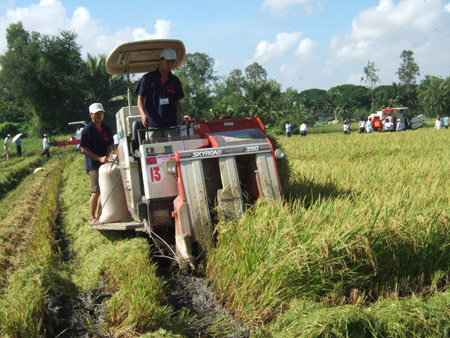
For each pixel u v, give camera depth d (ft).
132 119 27.32
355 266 16.79
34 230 30.32
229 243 18.76
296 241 16.71
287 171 26.11
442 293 15.81
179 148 22.48
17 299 16.46
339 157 57.11
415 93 298.35
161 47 26.73
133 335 14.82
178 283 19.52
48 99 170.09
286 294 15.97
